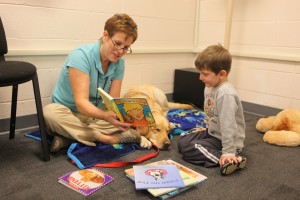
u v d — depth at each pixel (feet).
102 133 5.26
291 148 5.61
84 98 4.74
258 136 6.27
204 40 9.47
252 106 8.37
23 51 5.92
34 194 3.71
